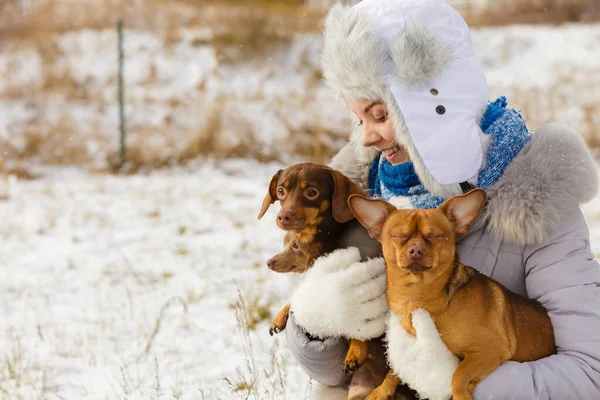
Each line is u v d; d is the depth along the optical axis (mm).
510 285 2770
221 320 6016
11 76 17281
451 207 2562
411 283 2549
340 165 3387
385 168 3074
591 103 15375
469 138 2729
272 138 14102
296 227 2980
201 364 5078
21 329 5965
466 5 24094
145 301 6625
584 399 2494
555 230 2701
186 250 8281
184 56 18906
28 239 8930
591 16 22469
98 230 9266
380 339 2828
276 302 6418
